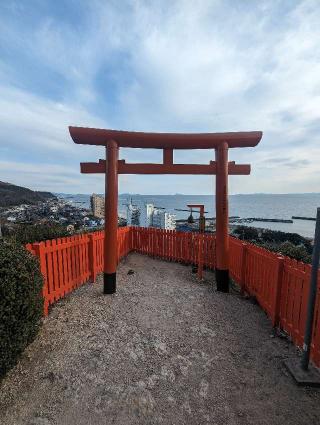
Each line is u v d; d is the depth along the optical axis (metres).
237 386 2.74
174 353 3.32
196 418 2.33
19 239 6.72
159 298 5.24
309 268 3.27
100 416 2.32
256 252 4.90
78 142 5.61
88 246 6.08
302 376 2.81
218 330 3.95
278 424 2.27
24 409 2.36
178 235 8.48
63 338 3.56
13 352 2.66
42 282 3.27
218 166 5.89
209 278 6.83
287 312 3.76
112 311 4.52
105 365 3.02
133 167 5.95
